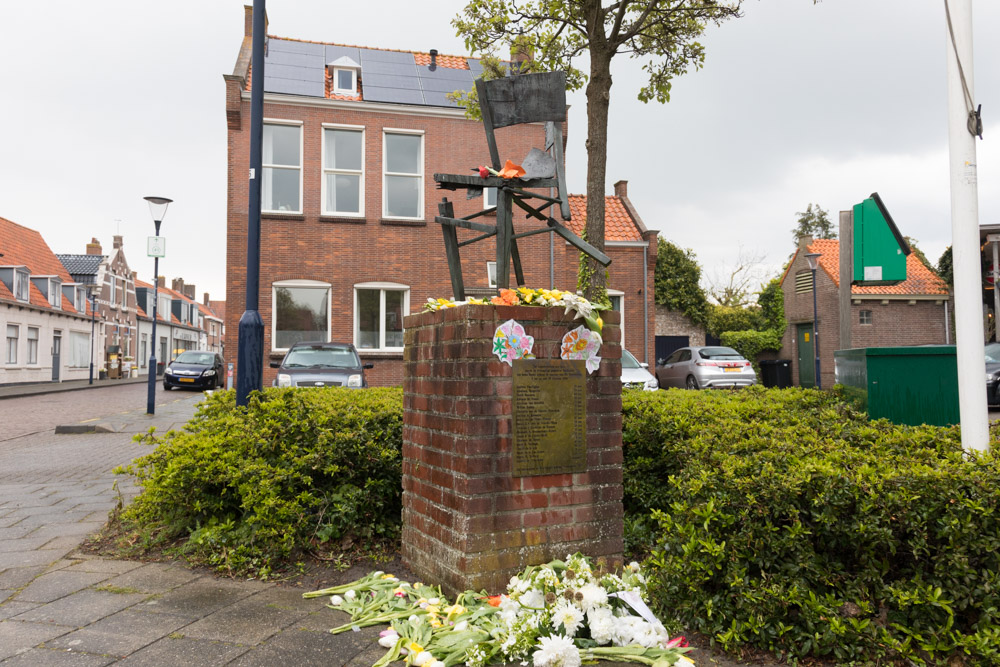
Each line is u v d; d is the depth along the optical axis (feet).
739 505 9.71
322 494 14.30
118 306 151.94
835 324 89.25
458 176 12.89
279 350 54.85
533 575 10.09
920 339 89.30
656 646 9.14
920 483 8.96
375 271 56.90
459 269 13.50
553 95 12.87
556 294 11.74
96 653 9.02
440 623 9.86
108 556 13.55
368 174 57.41
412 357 12.96
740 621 9.60
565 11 27.86
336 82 59.36
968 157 10.88
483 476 10.75
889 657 8.97
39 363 109.70
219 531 13.28
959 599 8.75
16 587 11.64
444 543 11.33
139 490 21.16
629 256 65.87
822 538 9.53
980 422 10.57
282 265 55.21
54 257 130.72
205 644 9.38
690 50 30.35
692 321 106.73
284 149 56.24
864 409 15.24
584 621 9.42
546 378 11.30
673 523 10.52
